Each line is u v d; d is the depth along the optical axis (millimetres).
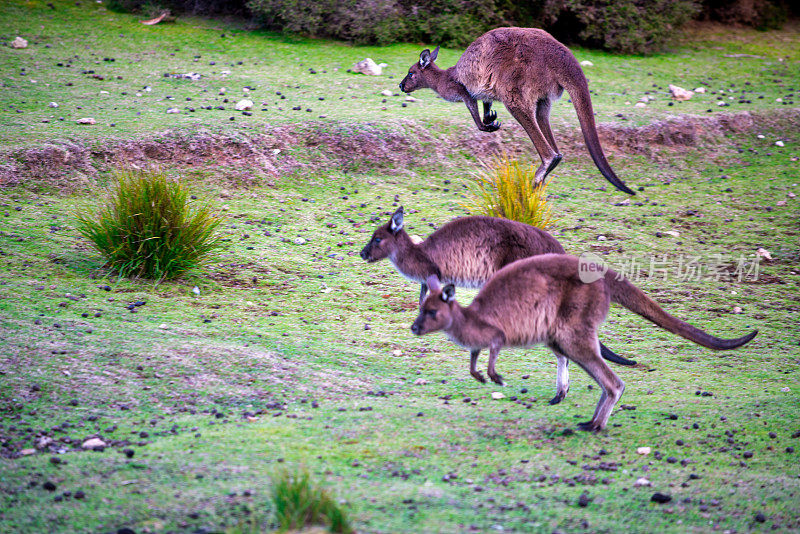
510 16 32562
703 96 27562
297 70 26797
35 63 24672
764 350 13320
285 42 29922
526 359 12992
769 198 20906
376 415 9992
